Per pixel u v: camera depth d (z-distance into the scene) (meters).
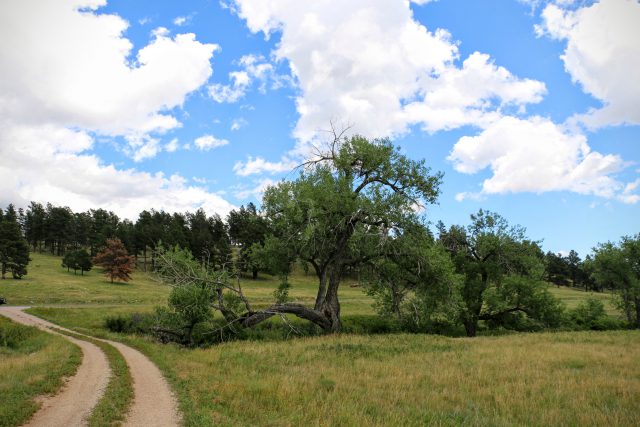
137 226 122.50
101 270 105.31
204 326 31.05
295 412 9.91
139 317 36.84
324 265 33.59
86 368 15.52
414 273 34.19
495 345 24.53
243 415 9.69
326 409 10.26
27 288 66.56
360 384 14.02
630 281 47.84
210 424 8.74
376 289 35.44
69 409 10.01
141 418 9.39
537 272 41.25
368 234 30.56
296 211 30.58
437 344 24.83
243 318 31.12
